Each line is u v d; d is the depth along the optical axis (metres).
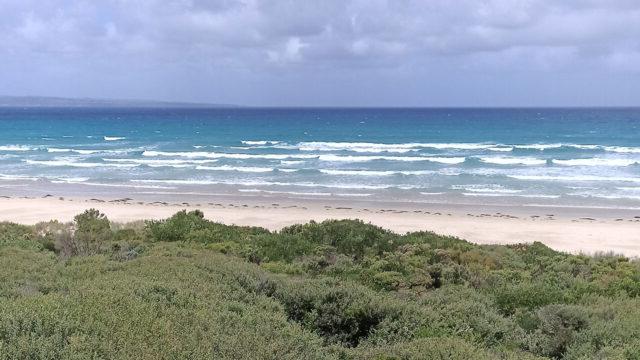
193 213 19.75
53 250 14.32
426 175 48.19
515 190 41.25
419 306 9.38
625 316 9.38
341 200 37.88
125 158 62.59
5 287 7.87
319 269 13.73
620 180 44.59
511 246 18.52
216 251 14.93
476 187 42.62
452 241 18.02
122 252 13.05
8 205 34.28
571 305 9.68
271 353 5.69
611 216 32.56
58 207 33.62
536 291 11.21
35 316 5.38
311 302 8.90
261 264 13.53
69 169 53.72
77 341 4.97
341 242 16.78
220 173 50.59
